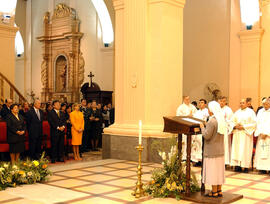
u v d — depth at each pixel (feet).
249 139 26.66
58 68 66.54
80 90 58.49
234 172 26.66
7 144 30.04
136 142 30.04
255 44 40.98
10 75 45.34
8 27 44.75
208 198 17.94
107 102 54.03
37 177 21.95
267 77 40.70
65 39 64.34
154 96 29.84
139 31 30.27
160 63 29.55
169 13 30.09
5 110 34.35
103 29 57.16
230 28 42.86
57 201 17.67
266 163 26.02
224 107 29.30
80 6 62.23
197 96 45.32
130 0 30.71
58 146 31.42
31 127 30.71
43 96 67.21
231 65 42.75
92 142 40.45
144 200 18.02
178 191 18.67
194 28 45.57
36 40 69.82
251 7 40.93
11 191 19.77
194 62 45.57
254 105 41.06
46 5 68.33
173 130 18.60
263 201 18.03
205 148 17.90
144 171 25.62
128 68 30.94
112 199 18.13
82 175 24.29
